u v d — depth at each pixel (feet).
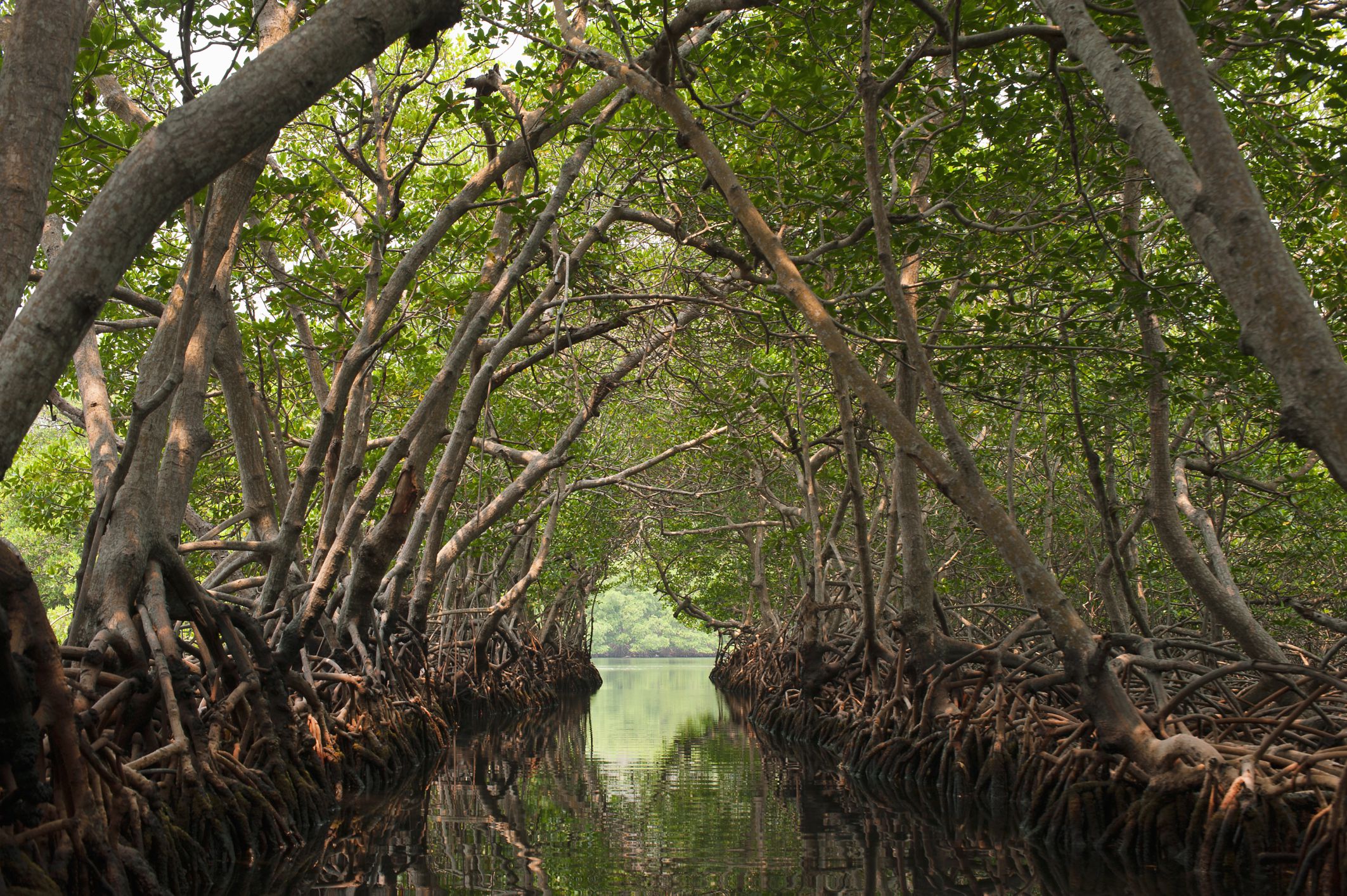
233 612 28.04
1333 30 25.35
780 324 43.62
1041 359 33.27
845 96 31.78
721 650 137.90
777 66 32.89
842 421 37.35
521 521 78.64
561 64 35.70
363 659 42.22
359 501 31.63
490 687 74.23
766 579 102.73
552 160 52.60
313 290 37.01
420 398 57.00
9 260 12.31
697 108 35.06
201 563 65.67
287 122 12.59
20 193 12.46
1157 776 24.23
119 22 28.71
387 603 46.83
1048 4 15.57
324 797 31.45
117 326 36.88
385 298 33.55
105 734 19.74
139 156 11.84
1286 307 11.58
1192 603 57.11
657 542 103.86
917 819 31.12
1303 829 22.06
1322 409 11.23
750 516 91.56
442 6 13.47
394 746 41.88
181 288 25.64
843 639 59.93
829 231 33.50
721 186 24.84
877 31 28.40
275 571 33.01
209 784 23.49
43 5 12.82
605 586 119.65
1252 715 26.40
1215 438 50.16
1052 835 26.91
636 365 51.90
